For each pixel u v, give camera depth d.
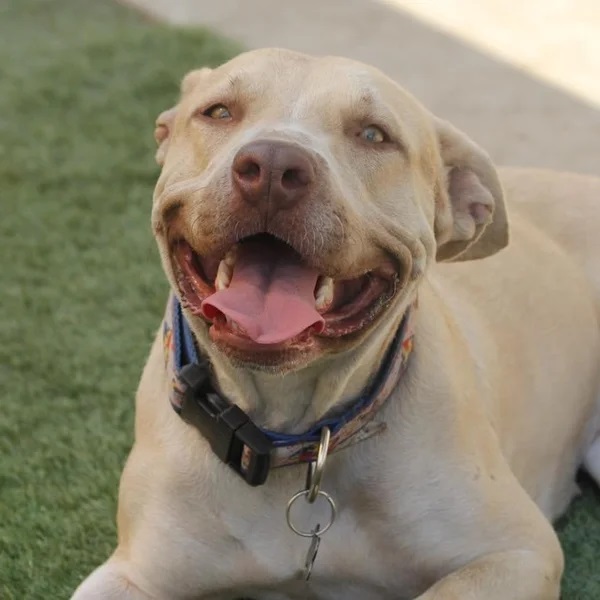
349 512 3.22
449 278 4.01
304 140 2.84
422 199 3.21
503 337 3.94
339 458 3.18
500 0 10.20
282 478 3.15
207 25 9.55
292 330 2.61
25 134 7.16
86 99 7.67
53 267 5.64
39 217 6.12
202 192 2.71
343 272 2.75
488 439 3.42
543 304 4.17
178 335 3.21
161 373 3.40
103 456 4.26
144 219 6.11
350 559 3.25
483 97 8.12
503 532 3.25
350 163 2.99
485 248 3.63
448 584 3.07
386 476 3.18
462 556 3.22
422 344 3.30
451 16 9.80
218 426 3.08
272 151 2.56
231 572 3.26
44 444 4.34
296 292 2.69
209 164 2.98
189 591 3.31
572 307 4.29
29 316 5.23
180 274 2.97
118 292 5.42
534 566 3.17
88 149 6.94
